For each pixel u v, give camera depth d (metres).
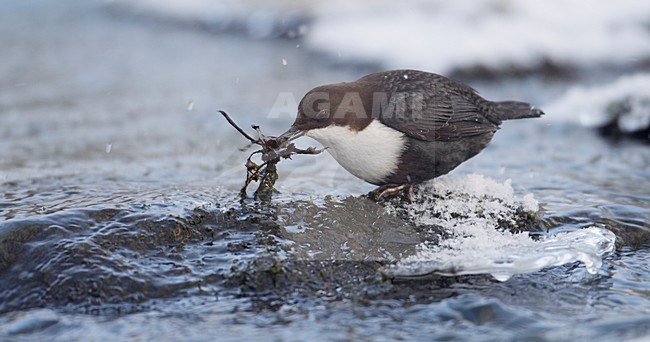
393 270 7.66
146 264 7.54
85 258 7.42
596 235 8.64
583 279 7.75
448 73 18.30
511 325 6.76
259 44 21.81
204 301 7.18
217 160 12.23
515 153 13.16
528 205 9.16
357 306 7.11
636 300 7.36
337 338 6.54
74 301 7.12
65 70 19.14
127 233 7.82
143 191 9.40
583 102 15.10
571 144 13.73
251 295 7.28
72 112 15.64
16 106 16.06
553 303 7.25
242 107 16.03
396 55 19.16
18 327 6.77
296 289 7.35
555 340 6.50
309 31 21.73
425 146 9.09
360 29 20.80
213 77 18.52
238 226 8.23
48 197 9.21
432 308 7.05
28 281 7.29
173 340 6.53
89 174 11.11
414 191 9.48
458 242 8.23
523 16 20.33
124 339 6.57
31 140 13.61
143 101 16.52
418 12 21.23
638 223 9.22
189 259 7.70
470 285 7.55
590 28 20.00
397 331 6.67
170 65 19.73
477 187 9.50
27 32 23.28
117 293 7.19
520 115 10.35
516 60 18.69
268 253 7.76
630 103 14.32
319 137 8.99
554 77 18.44
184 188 9.66
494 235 8.48
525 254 8.00
